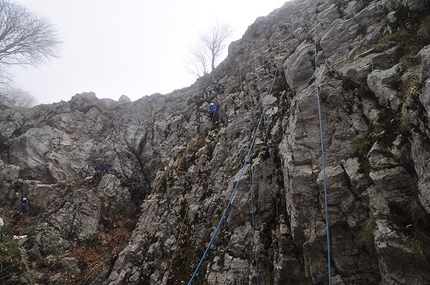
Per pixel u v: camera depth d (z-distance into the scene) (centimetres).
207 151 1153
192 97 1880
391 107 482
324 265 498
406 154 418
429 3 536
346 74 607
